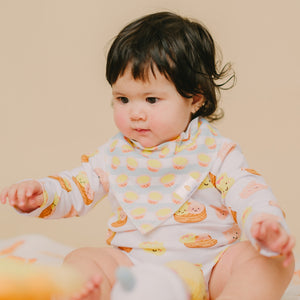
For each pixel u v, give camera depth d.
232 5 2.57
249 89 2.58
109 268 1.08
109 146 1.32
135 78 1.17
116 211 1.25
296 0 2.56
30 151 2.39
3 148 2.42
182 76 1.20
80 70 2.61
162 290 0.76
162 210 1.18
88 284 0.81
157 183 1.23
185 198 1.19
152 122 1.19
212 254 1.15
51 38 2.63
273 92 2.57
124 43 1.19
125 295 0.75
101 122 2.53
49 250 1.60
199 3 2.58
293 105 2.52
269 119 2.44
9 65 2.63
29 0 2.64
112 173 1.27
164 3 2.59
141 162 1.24
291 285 1.33
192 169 1.22
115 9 2.60
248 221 1.02
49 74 2.62
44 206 1.17
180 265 1.01
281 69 2.57
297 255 1.62
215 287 1.10
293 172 2.16
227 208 1.16
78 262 1.07
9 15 2.64
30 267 0.76
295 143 2.31
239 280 0.99
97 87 2.60
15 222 2.03
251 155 2.24
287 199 2.02
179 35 1.23
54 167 2.28
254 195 1.09
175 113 1.20
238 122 2.43
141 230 1.16
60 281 0.77
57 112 2.57
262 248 0.96
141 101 1.19
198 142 1.25
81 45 2.62
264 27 2.57
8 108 2.59
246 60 2.58
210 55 1.32
